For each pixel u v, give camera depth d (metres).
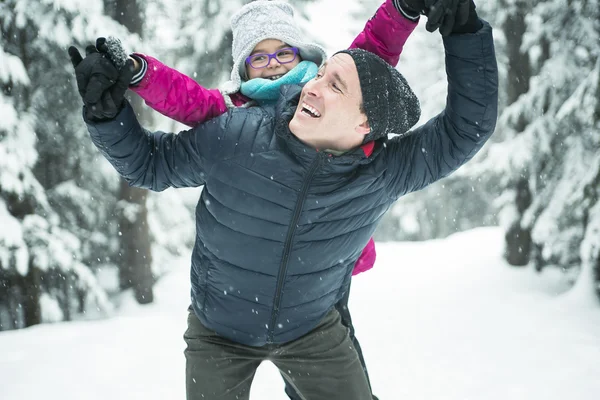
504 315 9.54
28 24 9.88
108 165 12.12
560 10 11.33
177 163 2.30
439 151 2.38
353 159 2.24
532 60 11.62
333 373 2.60
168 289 13.20
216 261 2.47
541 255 12.33
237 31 2.75
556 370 6.71
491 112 2.27
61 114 11.31
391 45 2.57
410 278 12.61
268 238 2.37
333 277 2.56
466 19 2.10
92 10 9.45
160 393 6.11
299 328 2.59
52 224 10.35
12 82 9.55
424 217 25.08
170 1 12.66
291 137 2.21
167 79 2.24
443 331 8.71
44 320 10.16
